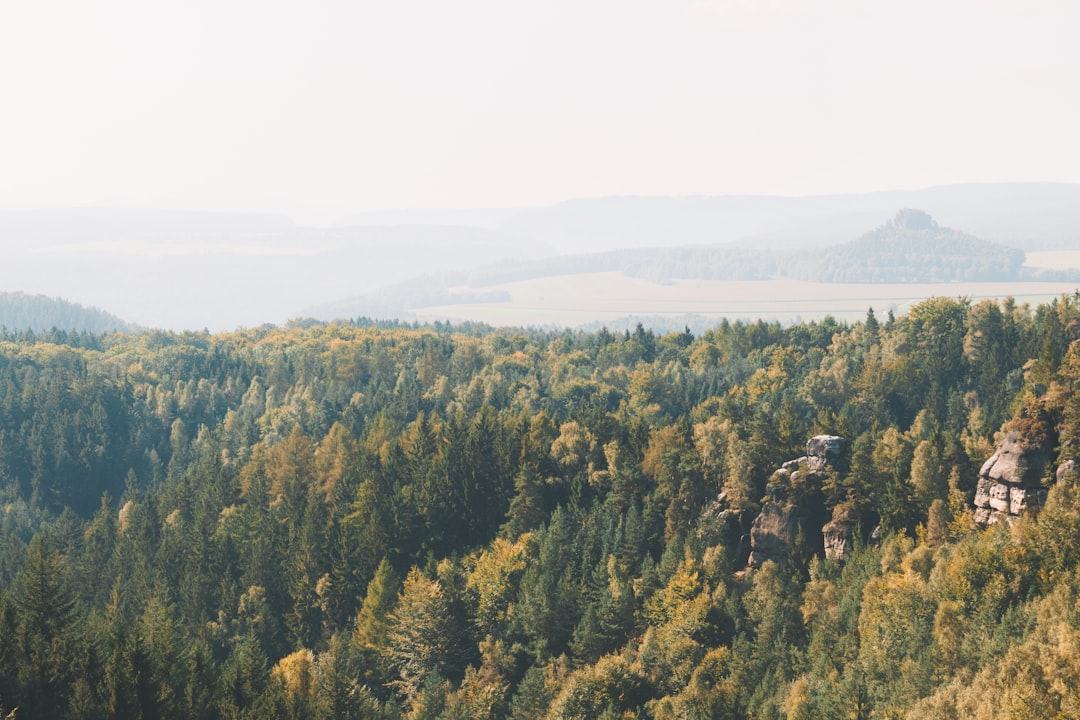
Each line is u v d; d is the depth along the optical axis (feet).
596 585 491.72
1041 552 359.46
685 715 374.22
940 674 324.80
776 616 421.59
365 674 494.18
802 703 341.82
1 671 381.40
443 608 491.72
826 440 503.20
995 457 428.97
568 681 419.95
